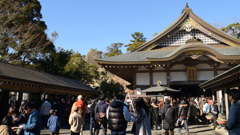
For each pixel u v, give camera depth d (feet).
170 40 69.97
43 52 109.09
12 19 98.32
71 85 63.77
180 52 57.36
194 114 47.16
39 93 47.60
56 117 26.22
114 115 17.83
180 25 68.18
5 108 36.60
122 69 66.08
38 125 16.57
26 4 108.58
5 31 96.94
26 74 45.32
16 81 35.60
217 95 49.78
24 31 103.40
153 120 23.41
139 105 18.80
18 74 40.27
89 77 147.84
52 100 54.60
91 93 83.05
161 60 57.98
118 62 59.72
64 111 49.21
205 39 68.74
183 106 33.42
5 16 97.71
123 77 81.61
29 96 44.86
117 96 19.97
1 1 93.56
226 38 66.23
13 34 101.40
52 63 114.62
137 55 66.95
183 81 63.31
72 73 126.52
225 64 62.90
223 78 32.40
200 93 88.22
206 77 63.00
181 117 33.27
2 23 96.94
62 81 64.39
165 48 69.67
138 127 18.66
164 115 26.18
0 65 41.50
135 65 61.62
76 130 23.97
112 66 61.57
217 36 66.95
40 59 112.88
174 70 64.34
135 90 63.93
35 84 41.19
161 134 34.09
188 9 68.59
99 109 26.76
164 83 63.26
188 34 69.36
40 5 113.29
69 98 65.10
